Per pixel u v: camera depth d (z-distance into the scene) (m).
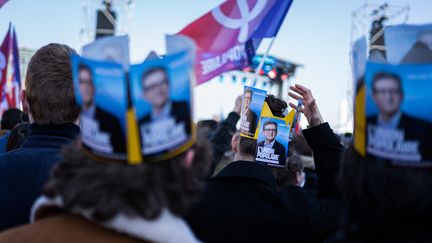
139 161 0.88
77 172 0.91
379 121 0.96
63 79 1.52
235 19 3.32
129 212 0.86
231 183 1.65
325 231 1.64
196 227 1.59
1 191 1.46
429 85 0.92
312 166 3.09
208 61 3.29
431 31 0.98
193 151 1.01
